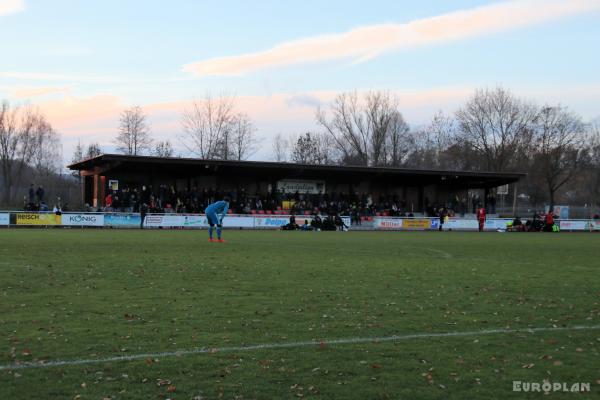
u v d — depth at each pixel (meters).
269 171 51.69
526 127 79.31
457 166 89.75
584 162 80.69
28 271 14.96
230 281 13.65
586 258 21.42
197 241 27.39
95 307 10.22
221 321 9.16
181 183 51.97
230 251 21.97
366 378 6.39
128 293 11.75
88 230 37.59
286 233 38.47
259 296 11.55
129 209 46.56
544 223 52.16
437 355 7.32
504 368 6.80
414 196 59.53
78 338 7.98
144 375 6.43
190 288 12.50
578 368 6.82
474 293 12.27
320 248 24.58
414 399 5.80
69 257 18.61
